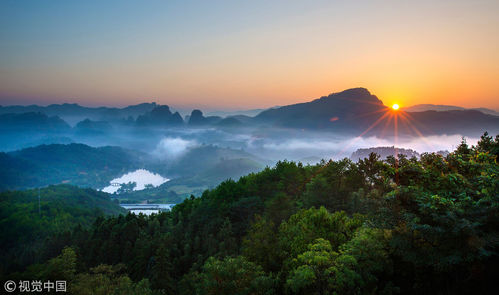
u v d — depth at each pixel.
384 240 19.33
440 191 19.06
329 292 18.19
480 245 14.91
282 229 31.47
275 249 28.28
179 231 79.69
